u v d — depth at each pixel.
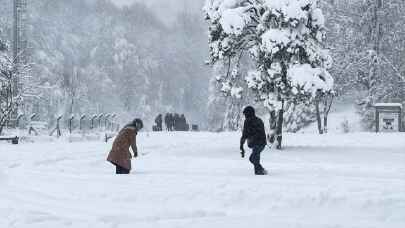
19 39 44.81
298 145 24.47
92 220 7.86
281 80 20.78
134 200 9.39
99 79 124.81
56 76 102.81
